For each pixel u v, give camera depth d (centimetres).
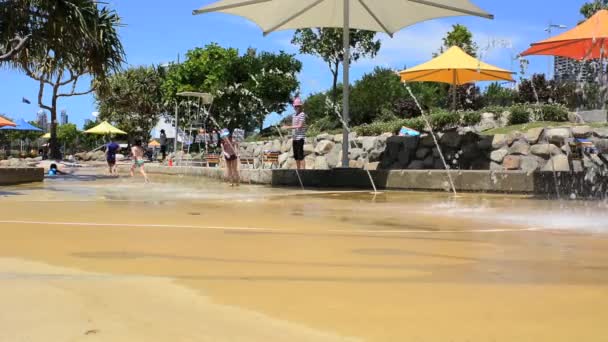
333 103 2377
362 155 1534
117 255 258
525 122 1417
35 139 6084
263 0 959
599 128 1116
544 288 198
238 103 3516
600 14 970
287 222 411
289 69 3572
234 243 300
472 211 513
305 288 195
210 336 142
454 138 1291
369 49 2469
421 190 857
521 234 351
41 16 1345
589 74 1530
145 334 142
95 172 1948
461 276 218
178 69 3862
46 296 179
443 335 144
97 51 1434
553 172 748
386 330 148
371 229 372
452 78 1523
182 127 3797
